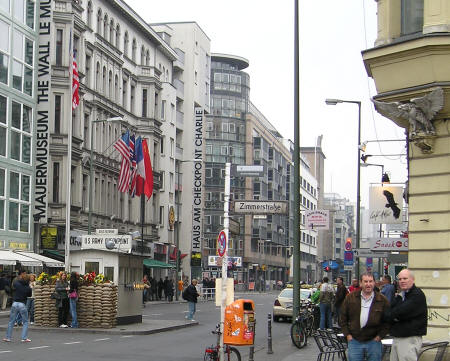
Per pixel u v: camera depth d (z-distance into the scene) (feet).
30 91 152.05
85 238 100.32
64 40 165.17
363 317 37.19
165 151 241.76
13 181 144.66
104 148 194.29
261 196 386.73
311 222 85.81
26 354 63.26
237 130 386.11
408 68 52.60
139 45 224.12
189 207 270.46
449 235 50.88
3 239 139.85
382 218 95.04
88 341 77.51
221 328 49.29
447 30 50.90
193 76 272.92
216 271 297.53
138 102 220.84
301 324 74.64
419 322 37.50
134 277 100.73
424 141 51.78
